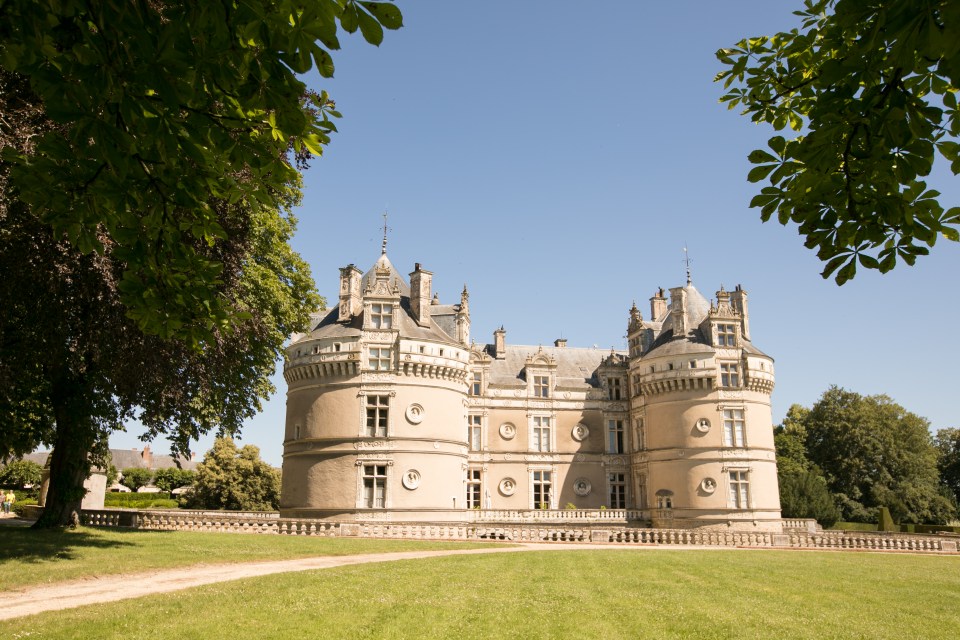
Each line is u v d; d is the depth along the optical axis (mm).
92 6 5441
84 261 16156
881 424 70438
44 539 23141
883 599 18250
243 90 6117
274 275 27016
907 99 5953
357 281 45875
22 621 11727
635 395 53094
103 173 6797
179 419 27422
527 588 17594
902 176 6488
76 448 27766
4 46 5973
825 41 6750
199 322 8609
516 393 53406
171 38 5508
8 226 14133
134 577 17766
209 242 8234
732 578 21234
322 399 43094
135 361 19641
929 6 4930
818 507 62031
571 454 53031
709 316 49250
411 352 43031
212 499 72750
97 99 6031
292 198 28578
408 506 41156
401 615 13453
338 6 5266
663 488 48188
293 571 19438
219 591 15133
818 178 6988
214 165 7422
